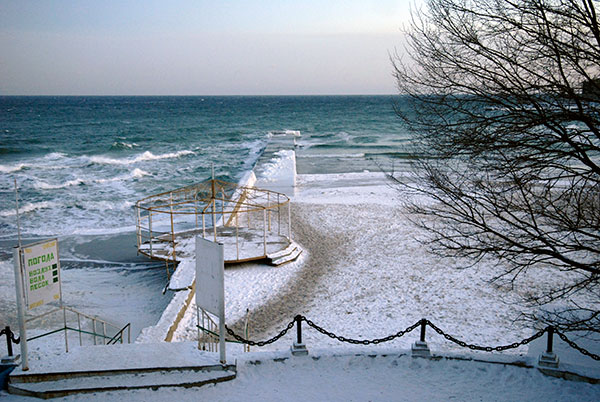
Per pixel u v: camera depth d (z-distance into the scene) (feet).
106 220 72.08
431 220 64.08
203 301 24.18
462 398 21.53
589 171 23.73
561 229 24.36
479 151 24.98
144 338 32.71
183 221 70.38
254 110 423.64
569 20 23.76
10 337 23.02
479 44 24.50
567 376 22.99
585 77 23.90
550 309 33.50
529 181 26.02
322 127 242.78
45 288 21.98
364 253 53.98
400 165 115.34
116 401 20.57
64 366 22.26
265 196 82.02
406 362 24.53
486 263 49.29
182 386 21.62
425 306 40.50
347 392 21.89
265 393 21.59
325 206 74.23
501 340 34.09
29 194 88.28
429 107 27.07
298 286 45.62
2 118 288.30
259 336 35.99
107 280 48.62
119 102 642.63
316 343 34.24
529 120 24.35
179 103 607.78
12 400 20.58
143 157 131.64
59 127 231.09
